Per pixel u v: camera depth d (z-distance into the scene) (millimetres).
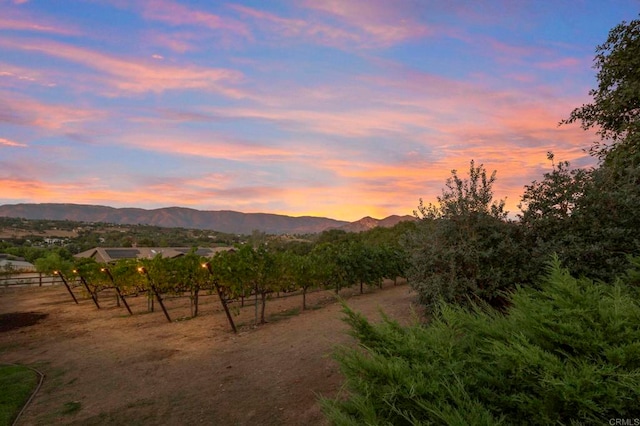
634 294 2693
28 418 5383
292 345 8203
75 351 9477
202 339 9922
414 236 6562
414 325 2266
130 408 5559
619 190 5699
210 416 5066
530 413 1575
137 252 44438
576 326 1688
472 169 6355
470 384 1718
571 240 5566
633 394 1391
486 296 5547
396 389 1621
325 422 4348
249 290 12383
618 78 9438
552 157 6320
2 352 9820
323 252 18062
